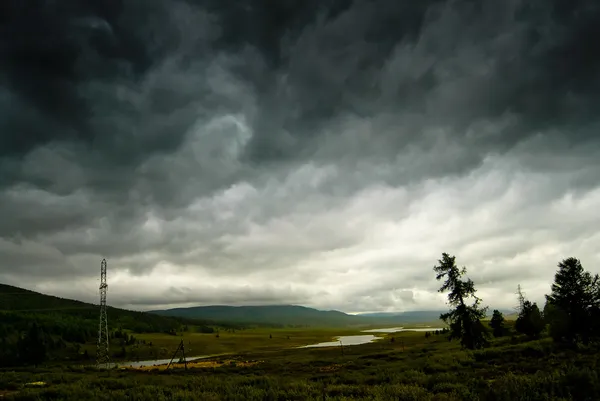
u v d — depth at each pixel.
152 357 130.88
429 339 126.19
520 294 75.88
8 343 122.69
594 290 48.56
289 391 23.44
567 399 17.17
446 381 26.80
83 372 64.06
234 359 97.06
